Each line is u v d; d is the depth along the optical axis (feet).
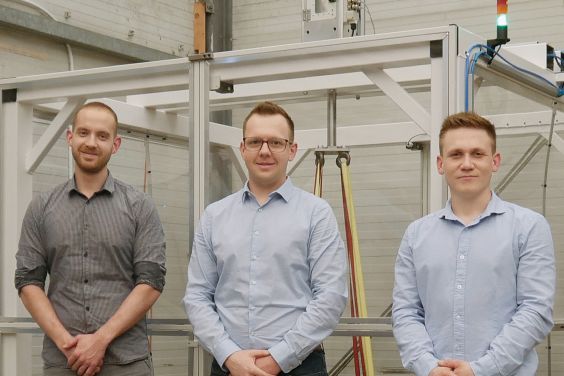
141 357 9.47
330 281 8.34
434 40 9.18
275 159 8.64
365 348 11.78
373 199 13.08
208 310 8.63
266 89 12.78
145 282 9.36
